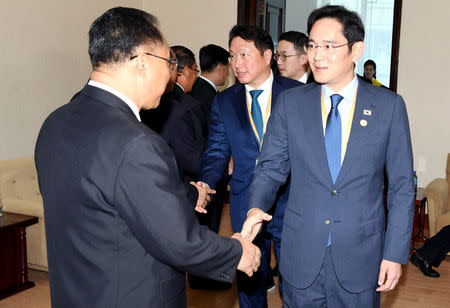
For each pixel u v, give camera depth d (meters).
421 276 4.34
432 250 4.29
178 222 1.32
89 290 1.35
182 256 1.34
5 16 4.73
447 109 5.77
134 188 1.28
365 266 1.90
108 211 1.31
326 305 2.02
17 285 3.89
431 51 5.76
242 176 2.70
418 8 5.76
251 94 2.67
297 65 3.83
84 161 1.31
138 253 1.36
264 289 2.91
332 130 1.89
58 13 5.36
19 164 4.52
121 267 1.35
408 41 5.85
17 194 4.43
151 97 1.49
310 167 1.91
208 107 4.27
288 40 3.81
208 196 2.63
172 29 6.87
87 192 1.31
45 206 1.41
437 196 4.77
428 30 5.75
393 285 1.90
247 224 1.87
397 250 1.85
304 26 8.29
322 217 1.89
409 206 1.86
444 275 4.38
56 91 5.40
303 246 1.93
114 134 1.31
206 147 3.04
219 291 3.92
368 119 1.86
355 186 1.86
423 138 5.91
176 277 1.46
